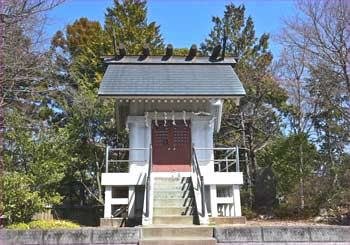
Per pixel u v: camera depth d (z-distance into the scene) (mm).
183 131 15086
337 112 20625
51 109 22500
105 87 13734
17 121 13883
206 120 15086
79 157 19141
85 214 18281
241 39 27094
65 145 16703
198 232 9039
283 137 20297
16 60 11375
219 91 13820
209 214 12922
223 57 16656
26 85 13945
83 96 19484
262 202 19109
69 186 20812
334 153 22422
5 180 11195
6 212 11078
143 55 16625
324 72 16984
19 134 13758
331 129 22531
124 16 27062
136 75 14945
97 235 7699
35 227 10695
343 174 17812
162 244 8016
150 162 12461
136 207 13039
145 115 14836
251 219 15977
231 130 23969
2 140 13406
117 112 15250
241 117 22719
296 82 21688
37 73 13758
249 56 25234
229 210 13641
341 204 16172
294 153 18531
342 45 15969
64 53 24016
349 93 16250
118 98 13469
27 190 11711
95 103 19703
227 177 13258
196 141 14883
